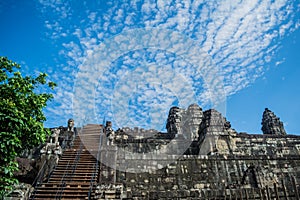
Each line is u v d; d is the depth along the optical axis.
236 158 15.29
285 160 15.73
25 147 9.46
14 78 9.36
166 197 11.23
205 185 14.06
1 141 7.62
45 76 10.29
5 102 8.09
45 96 10.40
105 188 10.84
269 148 20.45
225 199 10.73
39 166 13.17
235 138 19.67
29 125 8.97
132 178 13.43
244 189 11.19
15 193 10.45
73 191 10.91
